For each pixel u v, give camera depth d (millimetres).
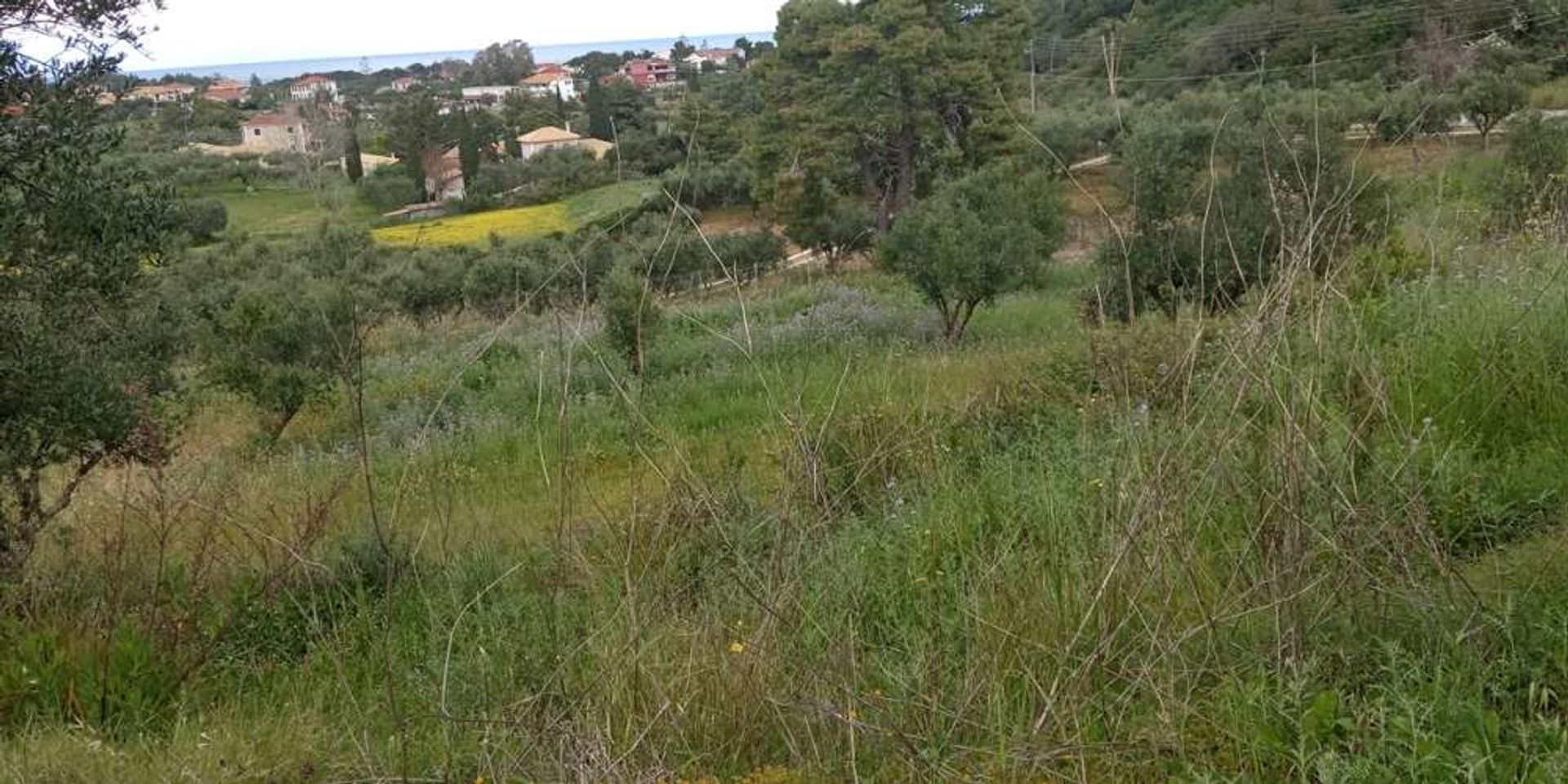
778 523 3635
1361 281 5531
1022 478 4566
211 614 4844
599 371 12820
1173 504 3121
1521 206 9227
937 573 3764
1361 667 2709
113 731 3814
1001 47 44844
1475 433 4008
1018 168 34531
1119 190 10031
